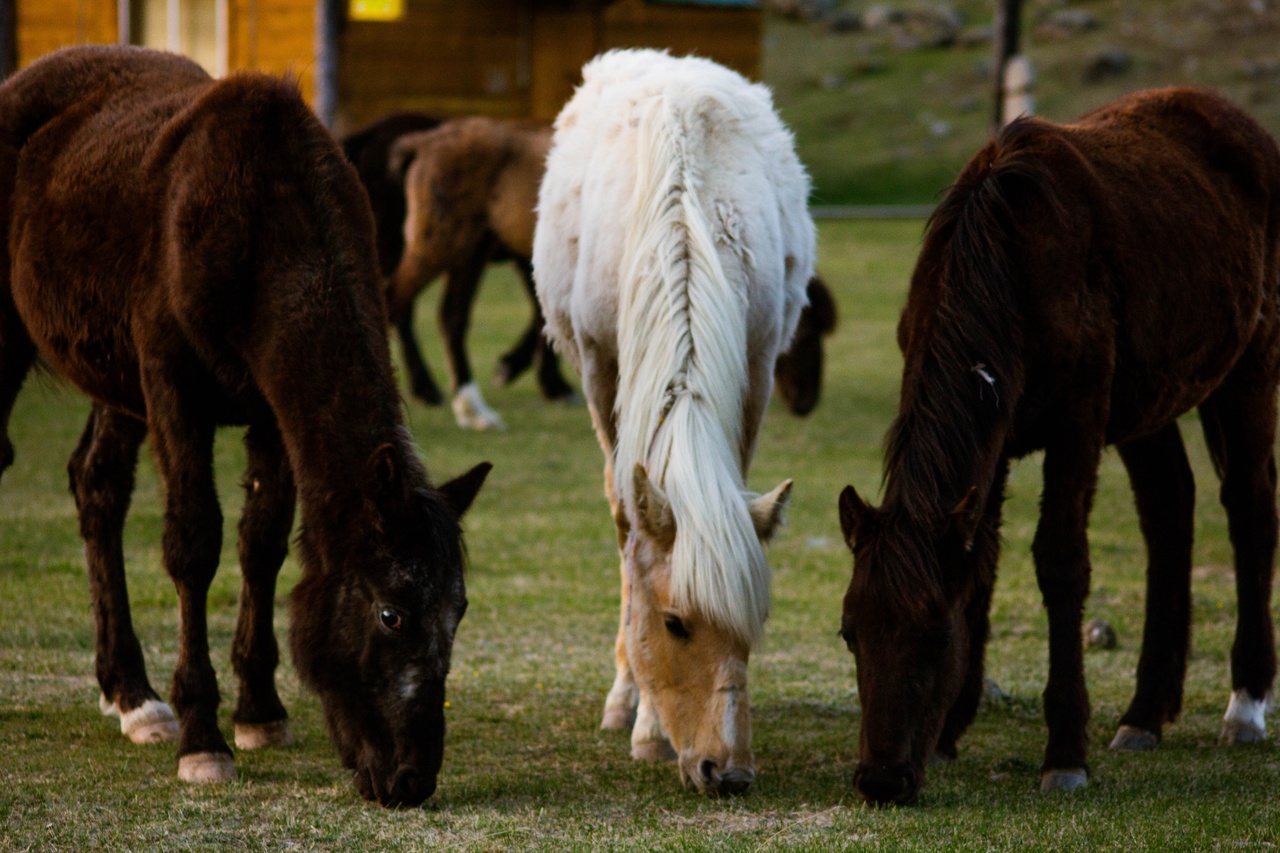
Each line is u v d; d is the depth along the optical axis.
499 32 35.69
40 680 8.72
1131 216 7.42
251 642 7.56
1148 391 7.54
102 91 8.08
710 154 7.66
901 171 57.34
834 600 11.49
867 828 5.98
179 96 7.68
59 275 7.48
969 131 62.12
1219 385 8.29
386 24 34.12
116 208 7.29
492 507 14.67
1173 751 7.82
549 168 9.05
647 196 7.32
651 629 6.64
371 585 6.02
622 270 7.41
